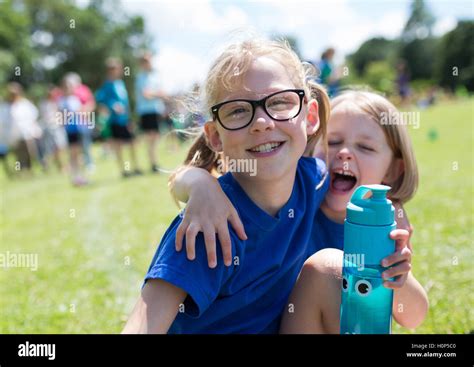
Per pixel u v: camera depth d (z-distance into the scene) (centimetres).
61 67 5159
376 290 177
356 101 258
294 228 211
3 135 1393
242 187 204
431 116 1984
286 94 197
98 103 1052
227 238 184
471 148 1078
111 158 1712
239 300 198
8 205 867
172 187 217
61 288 405
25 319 339
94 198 835
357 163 249
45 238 593
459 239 446
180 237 183
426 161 942
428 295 328
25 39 4422
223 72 198
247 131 194
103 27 5372
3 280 440
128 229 583
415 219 524
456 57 5128
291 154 200
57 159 1437
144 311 175
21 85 4306
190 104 237
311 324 206
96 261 470
